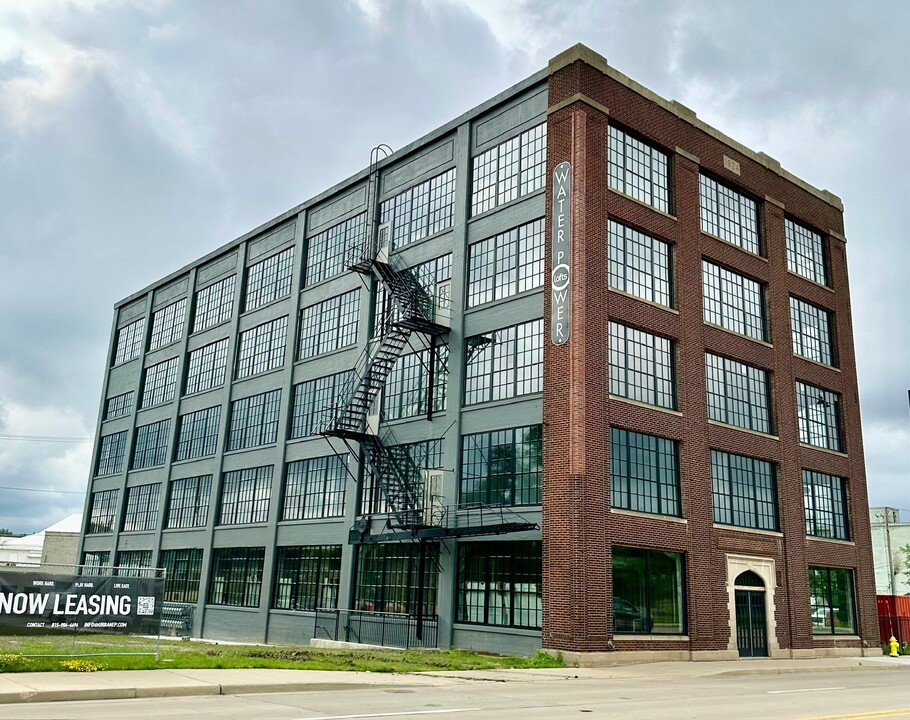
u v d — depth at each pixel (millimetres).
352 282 40906
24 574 17844
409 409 35719
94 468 60438
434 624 31562
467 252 34688
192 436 50875
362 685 18047
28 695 14398
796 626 34156
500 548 30188
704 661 29438
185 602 46562
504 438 31016
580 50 31094
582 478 27250
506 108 34469
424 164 38375
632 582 28625
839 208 42969
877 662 33031
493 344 32562
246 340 48375
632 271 31516
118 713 12812
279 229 47906
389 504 34281
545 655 26297
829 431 39406
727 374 34594
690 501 30906
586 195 29828
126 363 60156
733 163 36938
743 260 36344
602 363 28953
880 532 71688
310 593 38719
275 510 41906
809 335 39812
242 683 16641
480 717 12852
